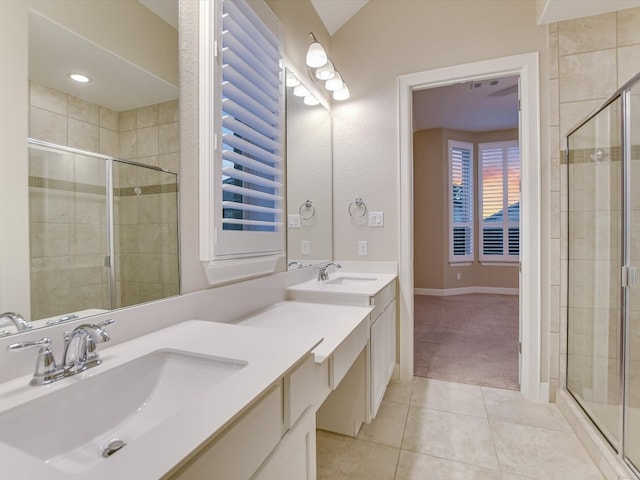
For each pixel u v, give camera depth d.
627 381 1.57
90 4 0.95
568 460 1.63
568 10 2.05
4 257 0.75
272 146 1.79
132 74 1.07
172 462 0.46
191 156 1.28
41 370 0.74
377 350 1.91
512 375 2.59
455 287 5.89
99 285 0.95
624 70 2.04
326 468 1.58
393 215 2.57
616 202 1.75
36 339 0.79
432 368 2.74
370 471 1.57
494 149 5.90
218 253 1.34
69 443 0.70
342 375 1.27
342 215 2.71
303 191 2.29
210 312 1.34
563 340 2.15
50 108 0.85
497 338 3.49
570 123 2.13
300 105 2.26
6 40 0.77
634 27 2.03
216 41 1.33
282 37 1.89
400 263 2.54
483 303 5.14
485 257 5.96
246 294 1.57
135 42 1.08
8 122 0.76
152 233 1.13
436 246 5.81
